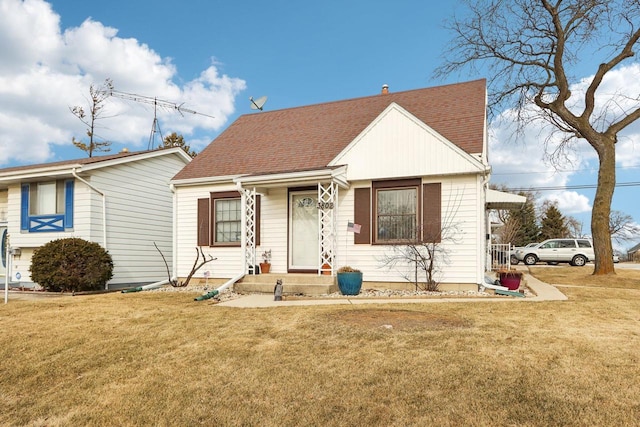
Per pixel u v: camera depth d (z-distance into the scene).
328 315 6.93
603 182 13.66
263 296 10.05
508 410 3.46
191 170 13.71
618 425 3.19
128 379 4.51
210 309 7.98
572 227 51.47
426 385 3.97
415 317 6.63
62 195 14.26
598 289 10.76
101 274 12.88
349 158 11.36
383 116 11.12
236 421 3.52
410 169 10.77
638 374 4.07
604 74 13.77
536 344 5.03
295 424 3.42
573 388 3.80
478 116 11.69
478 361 4.49
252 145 14.20
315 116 15.02
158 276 16.39
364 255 11.18
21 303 9.14
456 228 10.41
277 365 4.63
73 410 3.89
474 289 10.21
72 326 6.71
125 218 15.08
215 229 13.11
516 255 26.95
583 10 13.34
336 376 4.26
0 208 16.34
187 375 4.50
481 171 10.14
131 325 6.71
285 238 12.09
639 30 13.25
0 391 4.40
